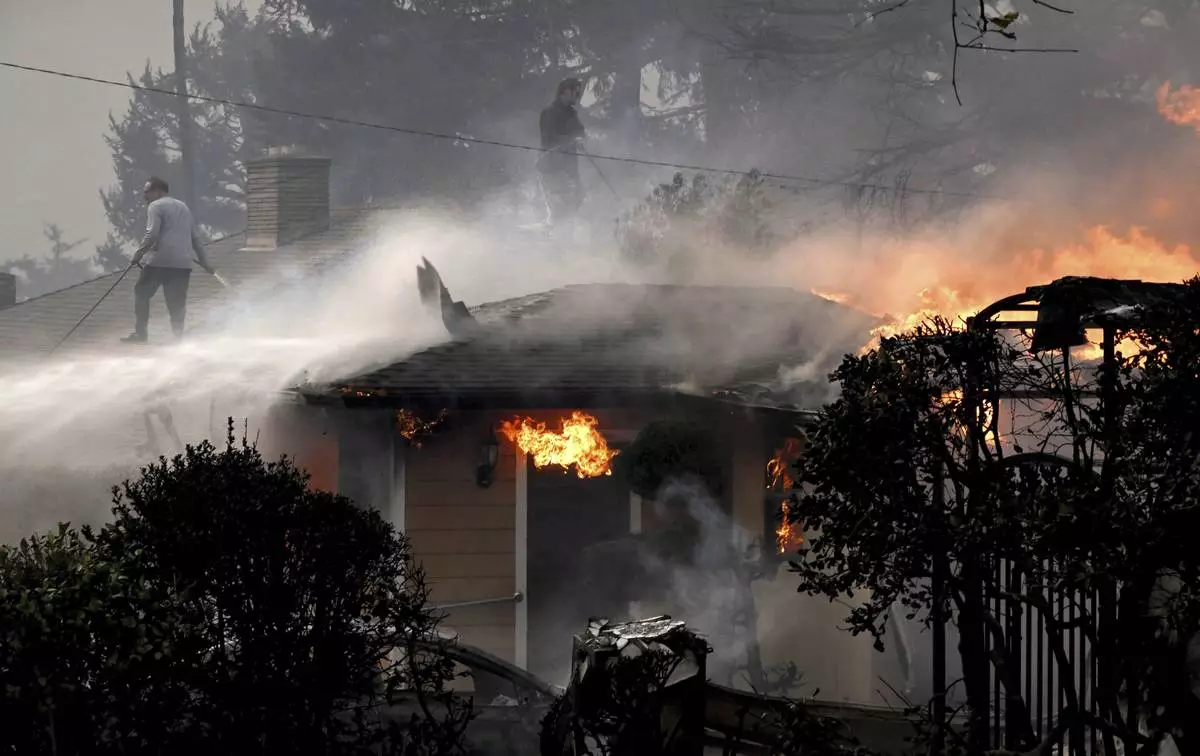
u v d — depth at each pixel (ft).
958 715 45.11
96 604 37.19
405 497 69.56
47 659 36.78
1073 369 42.78
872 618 38.65
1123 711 38.99
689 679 41.27
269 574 42.11
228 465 43.62
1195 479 34.06
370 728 46.93
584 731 40.83
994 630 37.52
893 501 37.73
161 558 41.27
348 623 42.96
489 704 55.57
